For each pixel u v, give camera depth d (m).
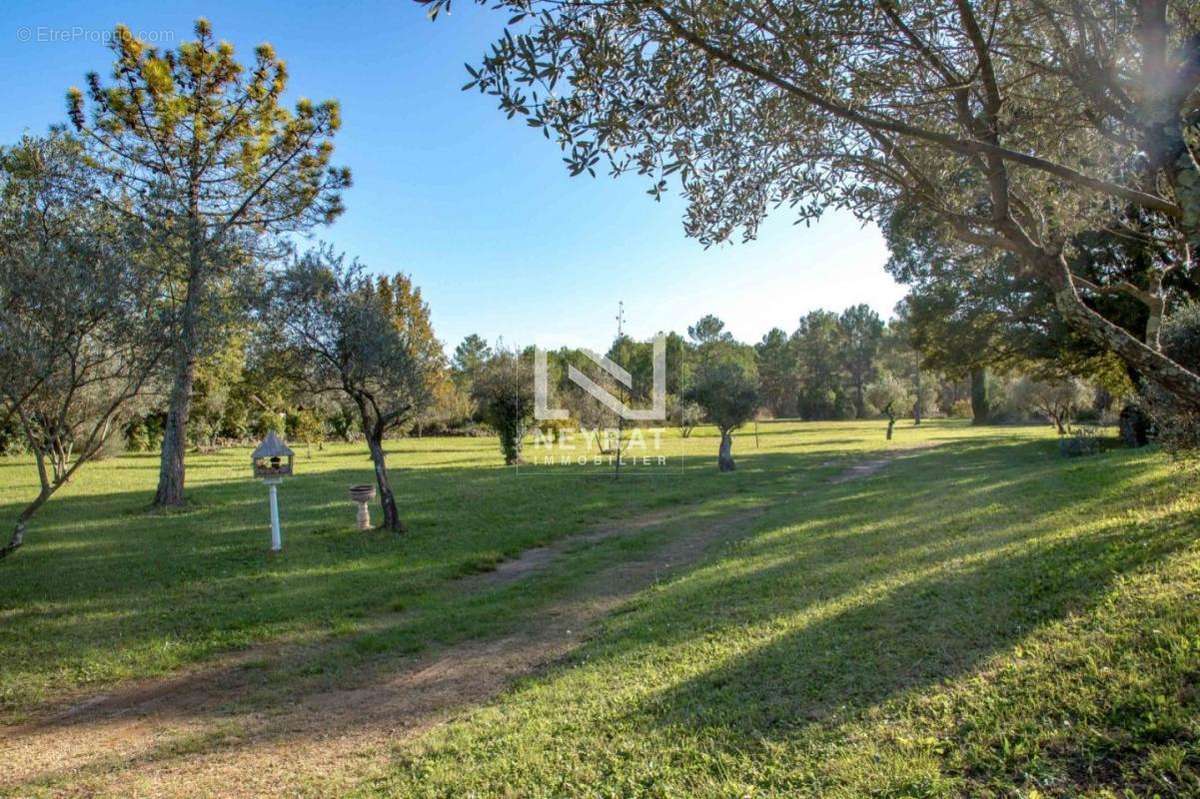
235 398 43.62
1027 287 22.12
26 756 4.86
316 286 13.11
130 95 16.42
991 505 10.46
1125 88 3.88
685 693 4.63
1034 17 3.88
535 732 4.45
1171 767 2.78
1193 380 3.09
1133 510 7.63
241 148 18.23
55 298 7.30
